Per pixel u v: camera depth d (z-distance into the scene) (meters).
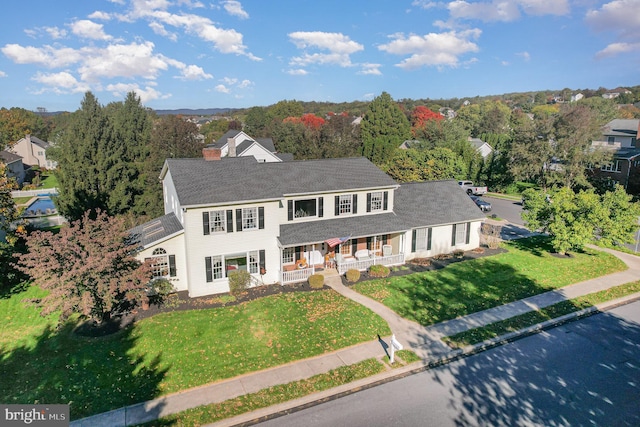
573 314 21.94
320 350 18.09
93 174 35.41
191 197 23.11
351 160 31.80
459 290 24.53
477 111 141.00
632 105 127.81
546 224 31.30
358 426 13.69
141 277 20.14
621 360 17.77
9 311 22.33
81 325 20.28
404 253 29.30
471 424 13.80
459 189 34.69
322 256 28.09
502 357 17.95
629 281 26.59
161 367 16.75
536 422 13.92
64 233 19.11
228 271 24.69
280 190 25.66
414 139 87.19
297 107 142.00
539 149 52.41
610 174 53.91
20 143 88.06
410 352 18.03
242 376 16.25
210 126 138.88
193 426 13.58
